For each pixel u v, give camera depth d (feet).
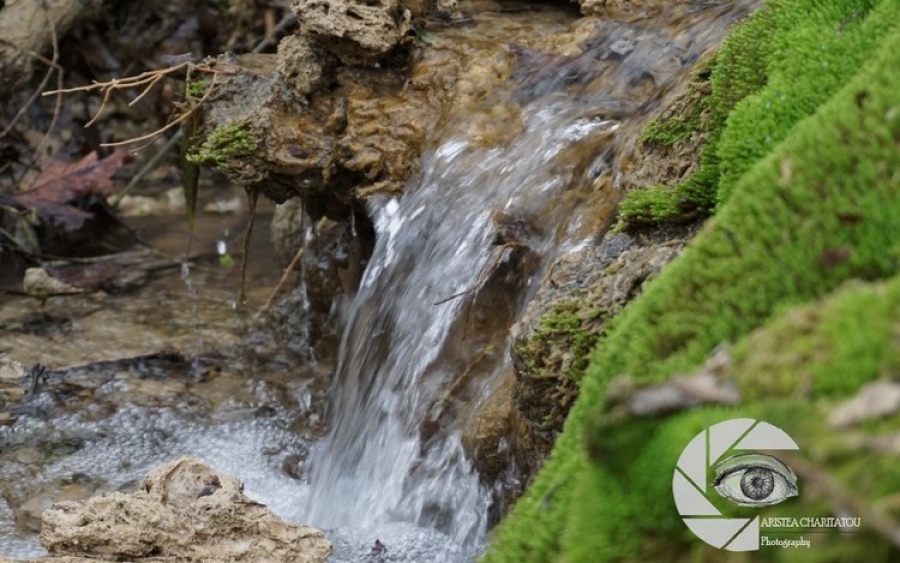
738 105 7.45
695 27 12.59
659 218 8.23
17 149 20.17
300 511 11.51
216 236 19.71
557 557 5.57
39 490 11.82
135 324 16.14
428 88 12.82
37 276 17.19
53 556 7.92
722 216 5.68
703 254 5.61
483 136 12.17
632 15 13.46
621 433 4.91
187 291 17.35
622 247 8.45
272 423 13.37
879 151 5.29
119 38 21.86
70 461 12.46
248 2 22.17
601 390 5.94
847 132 5.45
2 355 15.06
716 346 5.29
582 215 10.36
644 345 5.57
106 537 7.91
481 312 10.88
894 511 3.89
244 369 14.79
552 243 10.56
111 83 14.25
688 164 8.88
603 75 12.37
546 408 8.02
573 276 8.38
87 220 19.62
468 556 9.41
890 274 4.98
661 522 4.81
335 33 12.35
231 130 12.88
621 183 10.10
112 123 21.83
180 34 22.22
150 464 12.43
